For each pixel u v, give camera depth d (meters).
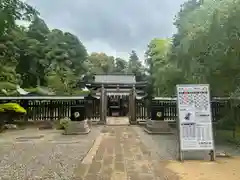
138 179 4.87
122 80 26.55
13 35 16.44
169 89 14.32
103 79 26.81
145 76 37.91
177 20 12.17
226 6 7.71
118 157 6.80
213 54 8.13
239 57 7.98
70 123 12.03
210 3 8.45
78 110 12.09
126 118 23.06
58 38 32.28
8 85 17.64
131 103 17.03
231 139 9.47
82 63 35.16
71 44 34.00
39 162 6.29
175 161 6.34
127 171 5.42
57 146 8.62
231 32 7.76
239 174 5.21
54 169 5.62
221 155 6.94
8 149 8.10
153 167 5.76
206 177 5.01
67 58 31.42
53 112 16.33
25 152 7.59
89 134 11.83
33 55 29.83
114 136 11.09
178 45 11.75
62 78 27.19
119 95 23.70
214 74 8.70
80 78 32.19
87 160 6.44
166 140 9.91
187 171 5.44
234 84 8.57
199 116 6.52
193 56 9.04
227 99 11.59
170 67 13.31
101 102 16.94
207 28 8.07
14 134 12.03
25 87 29.59
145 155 7.06
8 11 8.30
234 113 11.70
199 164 6.05
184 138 6.47
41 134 12.01
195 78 9.31
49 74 27.62
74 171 5.44
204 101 6.57
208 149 6.41
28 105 16.06
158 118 12.14
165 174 5.20
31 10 9.23
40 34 32.56
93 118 16.98
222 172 5.36
